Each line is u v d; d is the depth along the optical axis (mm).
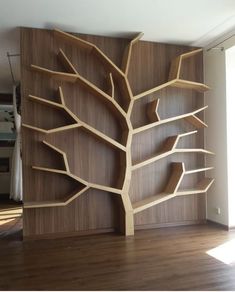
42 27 3393
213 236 3445
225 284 2221
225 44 3723
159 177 3861
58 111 3439
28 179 3336
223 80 3764
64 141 3471
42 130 3162
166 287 2176
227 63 3742
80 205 3521
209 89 3984
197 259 2721
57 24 3324
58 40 3467
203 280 2289
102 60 3559
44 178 3395
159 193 3822
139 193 3750
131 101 3535
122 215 3537
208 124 4035
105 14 3107
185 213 3980
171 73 3828
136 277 2350
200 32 3629
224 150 3764
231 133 3746
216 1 2885
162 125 3875
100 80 3621
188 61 4043
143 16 3176
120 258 2762
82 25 3367
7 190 6535
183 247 3059
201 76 4102
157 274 2402
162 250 2971
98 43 3639
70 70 3383
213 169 3957
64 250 2992
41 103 3359
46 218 3395
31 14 3076
